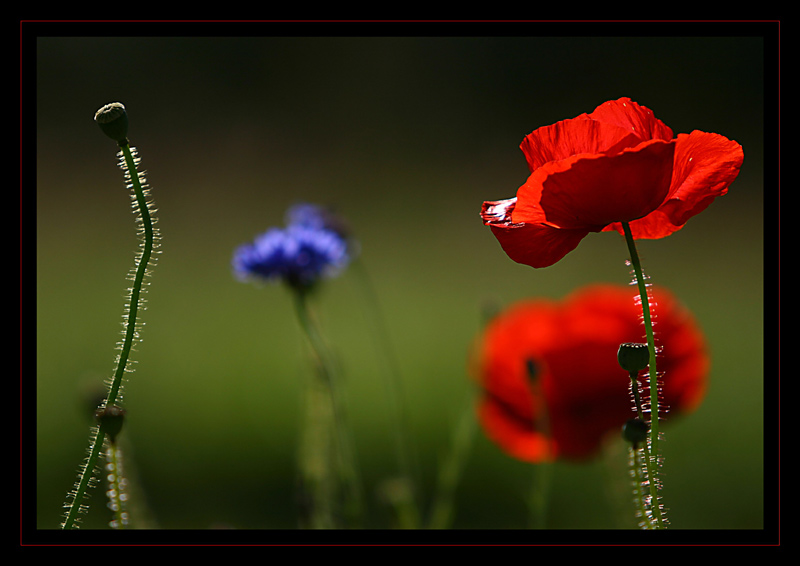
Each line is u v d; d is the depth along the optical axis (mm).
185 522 2674
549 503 2623
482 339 1973
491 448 2988
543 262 1702
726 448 2965
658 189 1677
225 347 4473
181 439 3414
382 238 7207
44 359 4289
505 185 8820
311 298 2129
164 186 8570
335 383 1882
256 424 3555
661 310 1904
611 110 1710
